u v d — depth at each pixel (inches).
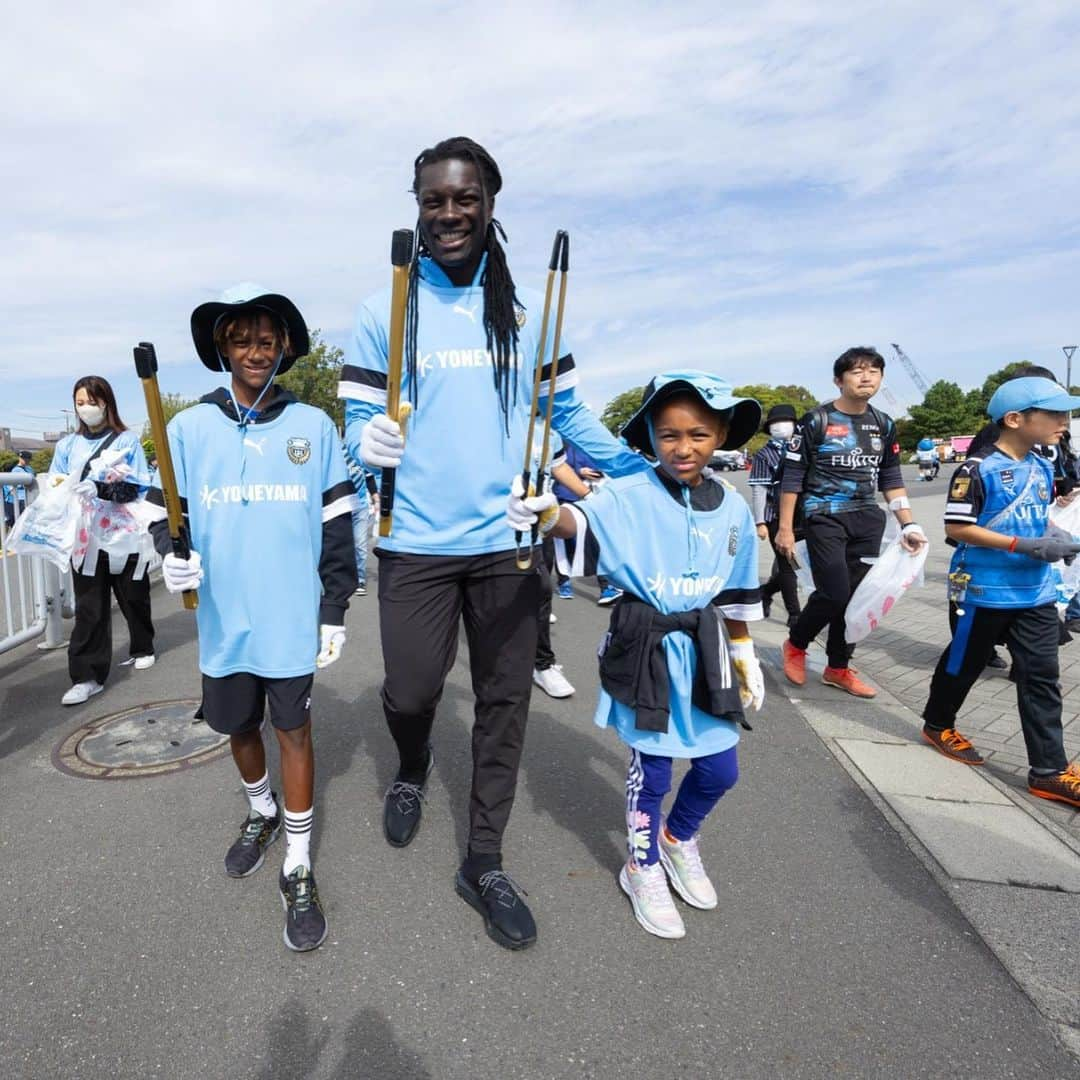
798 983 81.1
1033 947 86.3
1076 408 125.0
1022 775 133.3
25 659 197.0
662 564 88.3
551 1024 75.4
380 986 80.4
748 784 126.6
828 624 175.9
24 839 108.1
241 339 89.1
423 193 84.0
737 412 89.5
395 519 92.3
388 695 97.1
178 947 85.8
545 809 118.0
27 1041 72.6
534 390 79.0
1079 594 209.0
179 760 133.7
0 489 189.2
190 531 91.0
